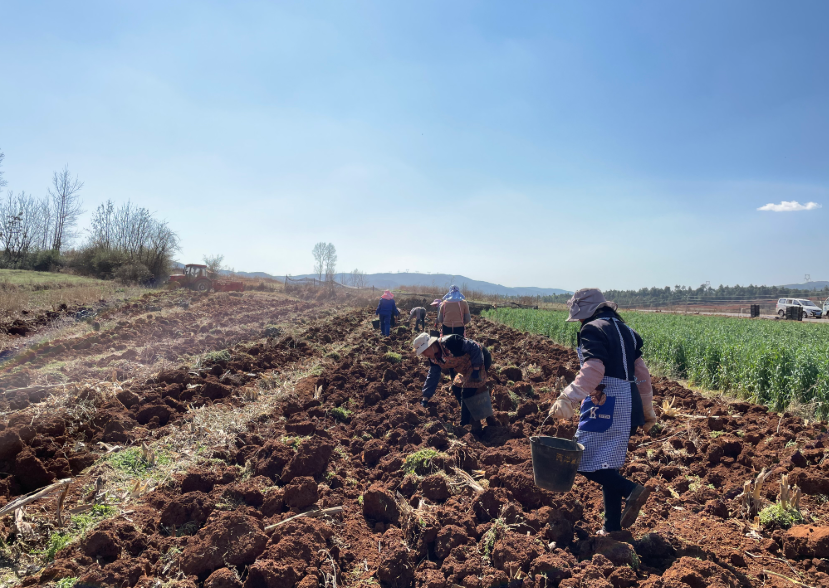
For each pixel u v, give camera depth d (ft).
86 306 55.83
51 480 14.06
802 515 12.61
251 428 19.97
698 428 20.26
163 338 39.91
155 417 20.02
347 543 12.30
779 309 130.00
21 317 45.68
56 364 28.71
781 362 26.58
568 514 12.85
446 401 24.76
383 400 25.04
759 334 47.01
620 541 11.28
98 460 15.66
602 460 11.18
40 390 20.22
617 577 10.05
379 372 30.91
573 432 19.25
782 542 11.44
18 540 11.08
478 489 14.65
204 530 11.77
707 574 10.03
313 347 40.16
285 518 12.98
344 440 19.35
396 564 10.90
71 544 11.14
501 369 31.68
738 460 16.52
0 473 13.85
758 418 22.27
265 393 25.84
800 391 25.35
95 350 33.81
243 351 35.17
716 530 12.26
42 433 16.46
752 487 13.32
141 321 46.44
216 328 46.98
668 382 30.53
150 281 112.57
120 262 114.32
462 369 20.51
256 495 13.88
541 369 33.96
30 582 9.86
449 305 28.25
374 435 20.35
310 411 22.47
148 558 11.11
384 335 49.34
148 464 15.88
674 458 17.30
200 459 16.47
